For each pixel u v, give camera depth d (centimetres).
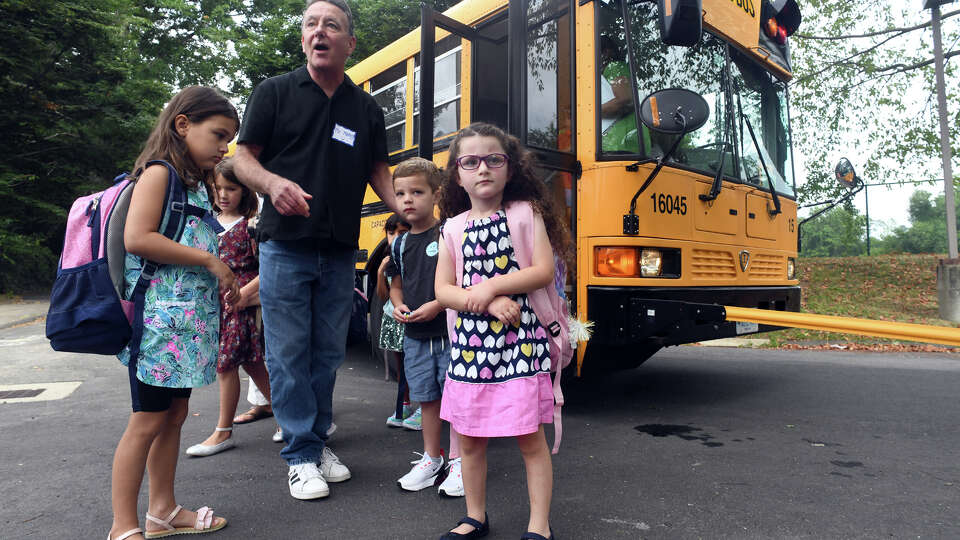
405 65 532
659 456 304
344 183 267
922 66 1135
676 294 368
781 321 225
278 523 223
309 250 261
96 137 1608
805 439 336
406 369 278
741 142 443
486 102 442
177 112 201
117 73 1619
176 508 215
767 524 219
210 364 205
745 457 303
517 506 238
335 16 256
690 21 336
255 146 255
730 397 452
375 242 530
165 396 194
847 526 218
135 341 189
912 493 251
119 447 191
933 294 1071
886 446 322
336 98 269
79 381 506
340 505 242
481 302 188
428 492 258
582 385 501
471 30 444
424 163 288
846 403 430
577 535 210
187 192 204
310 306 268
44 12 1427
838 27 1175
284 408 257
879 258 1345
